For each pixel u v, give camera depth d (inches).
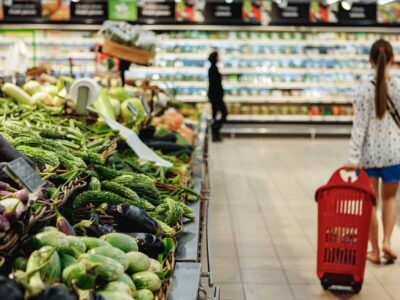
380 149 176.6
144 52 216.2
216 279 175.5
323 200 163.6
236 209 258.1
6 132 123.5
